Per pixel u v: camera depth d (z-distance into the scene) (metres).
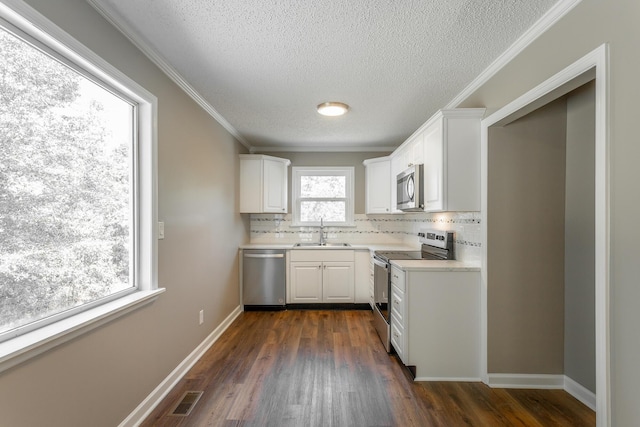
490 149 2.15
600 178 1.28
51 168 1.32
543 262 2.14
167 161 2.12
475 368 2.27
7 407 1.06
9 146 1.14
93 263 1.56
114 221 1.72
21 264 1.19
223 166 3.31
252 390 2.10
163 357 2.05
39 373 1.17
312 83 2.40
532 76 1.76
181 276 2.32
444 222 3.04
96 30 1.46
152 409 1.89
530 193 2.14
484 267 2.19
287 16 1.59
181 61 2.04
